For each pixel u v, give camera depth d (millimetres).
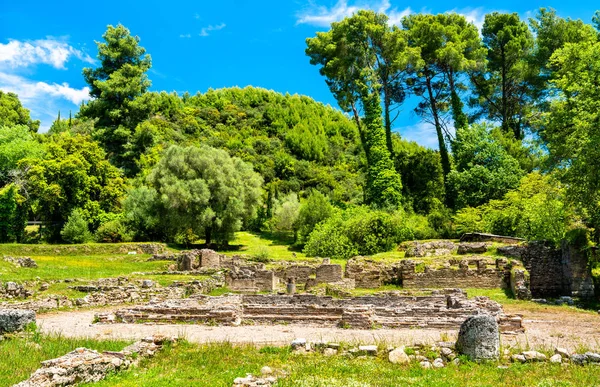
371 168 58719
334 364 11555
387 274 33375
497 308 19031
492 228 43375
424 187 62875
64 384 9547
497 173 52531
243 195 58562
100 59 86688
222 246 56469
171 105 118000
